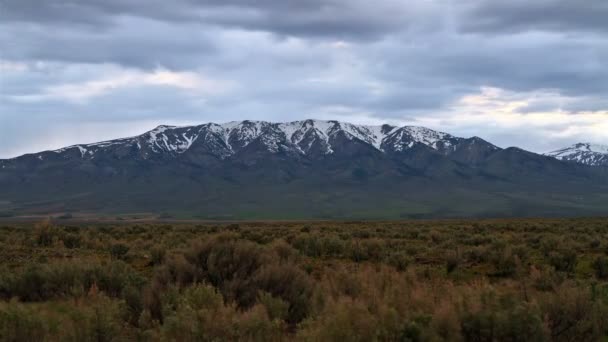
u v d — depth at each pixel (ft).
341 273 46.01
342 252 89.25
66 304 40.47
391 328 30.07
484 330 30.35
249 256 44.21
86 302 39.75
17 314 31.30
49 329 32.50
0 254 84.99
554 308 33.22
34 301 46.21
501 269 68.64
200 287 35.14
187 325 29.73
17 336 30.83
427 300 37.29
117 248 85.40
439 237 116.37
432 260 79.66
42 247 99.55
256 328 30.78
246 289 40.78
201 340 29.66
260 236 117.70
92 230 152.15
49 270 48.19
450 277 63.16
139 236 136.98
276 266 42.22
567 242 97.86
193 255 44.98
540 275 50.03
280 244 62.90
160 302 37.50
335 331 29.35
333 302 33.99
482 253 77.51
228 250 44.62
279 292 40.88
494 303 33.14
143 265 74.43
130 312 38.70
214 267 43.01
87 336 31.22
